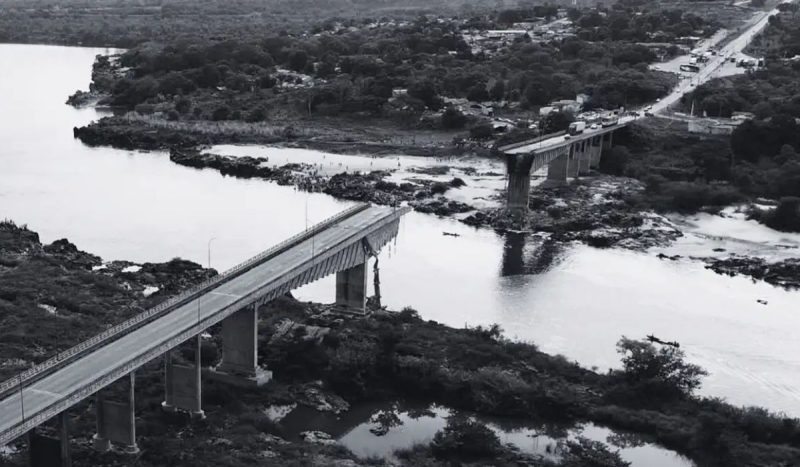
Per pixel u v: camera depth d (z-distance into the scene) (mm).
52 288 194875
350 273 184500
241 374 153250
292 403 150000
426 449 137125
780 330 193250
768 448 139250
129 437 126625
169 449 128625
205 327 137625
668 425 145625
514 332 186750
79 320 176750
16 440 130875
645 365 161000
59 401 113062
